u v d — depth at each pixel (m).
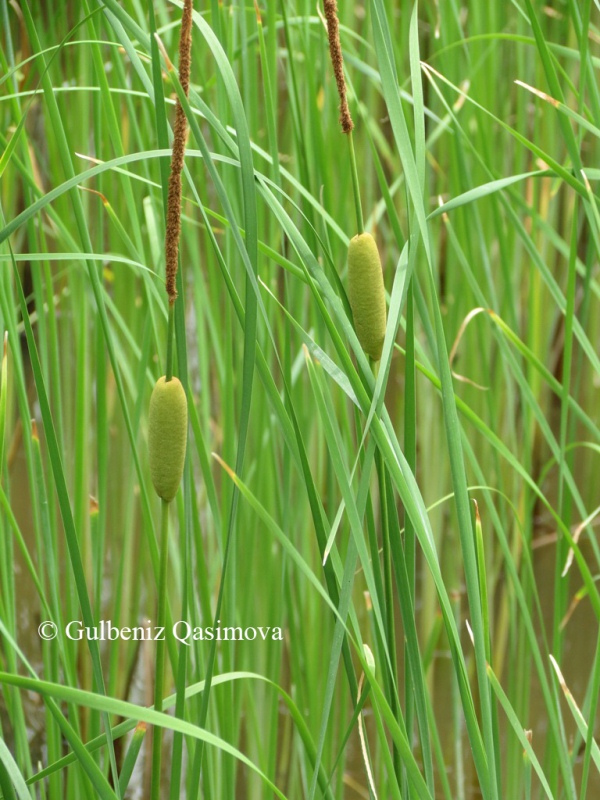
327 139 2.55
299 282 2.44
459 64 2.91
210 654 1.64
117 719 2.27
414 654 1.69
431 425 3.33
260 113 3.12
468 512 1.63
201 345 2.44
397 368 4.59
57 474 1.63
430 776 1.70
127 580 3.21
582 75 1.81
